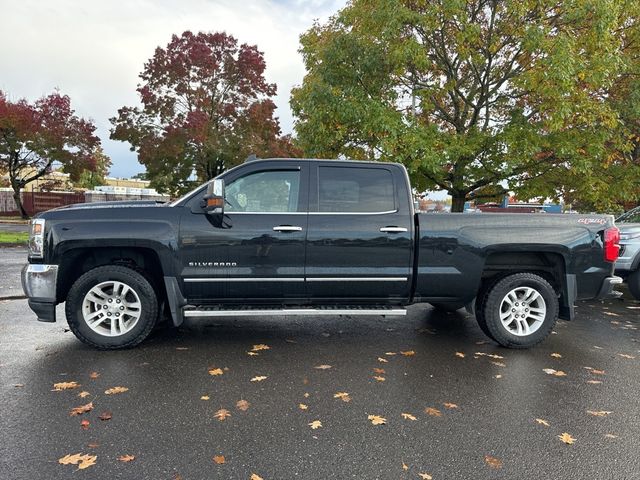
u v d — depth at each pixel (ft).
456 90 35.86
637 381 13.76
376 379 13.43
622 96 36.70
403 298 16.60
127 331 15.43
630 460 9.41
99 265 16.14
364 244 15.92
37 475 8.41
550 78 29.53
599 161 36.70
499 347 16.94
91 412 10.95
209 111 88.69
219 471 8.68
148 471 8.62
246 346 16.34
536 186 36.96
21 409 11.02
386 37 32.78
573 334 19.08
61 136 94.58
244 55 87.35
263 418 10.85
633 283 25.63
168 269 15.29
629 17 35.60
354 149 37.83
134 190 142.82
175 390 12.32
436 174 35.73
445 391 12.69
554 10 31.99
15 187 98.68
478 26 31.22
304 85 49.44
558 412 11.55
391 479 8.57
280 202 15.98
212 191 14.47
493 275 17.37
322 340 17.29
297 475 8.63
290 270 15.71
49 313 15.12
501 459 9.34
